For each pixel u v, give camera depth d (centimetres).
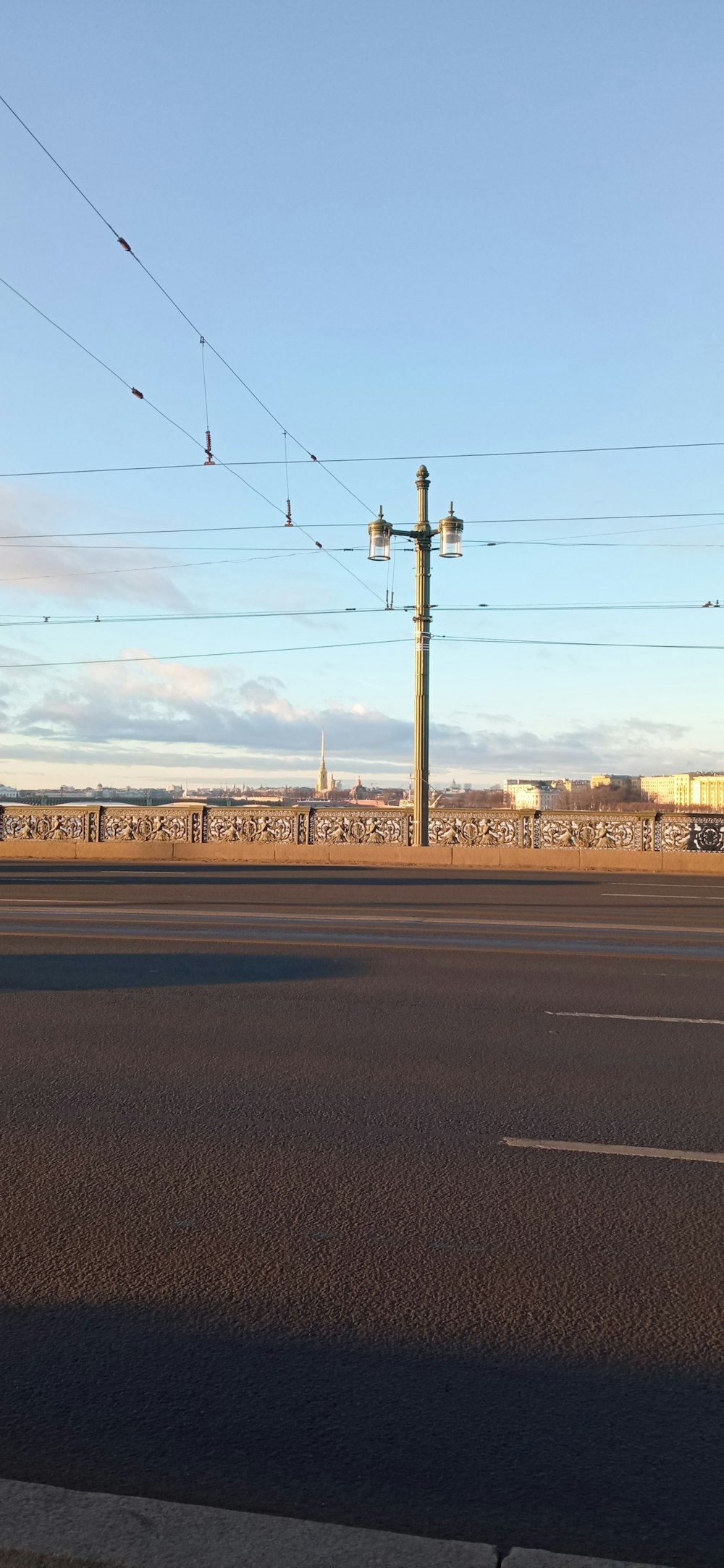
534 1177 523
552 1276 418
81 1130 588
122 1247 442
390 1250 441
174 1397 333
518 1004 934
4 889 2131
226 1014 879
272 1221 468
